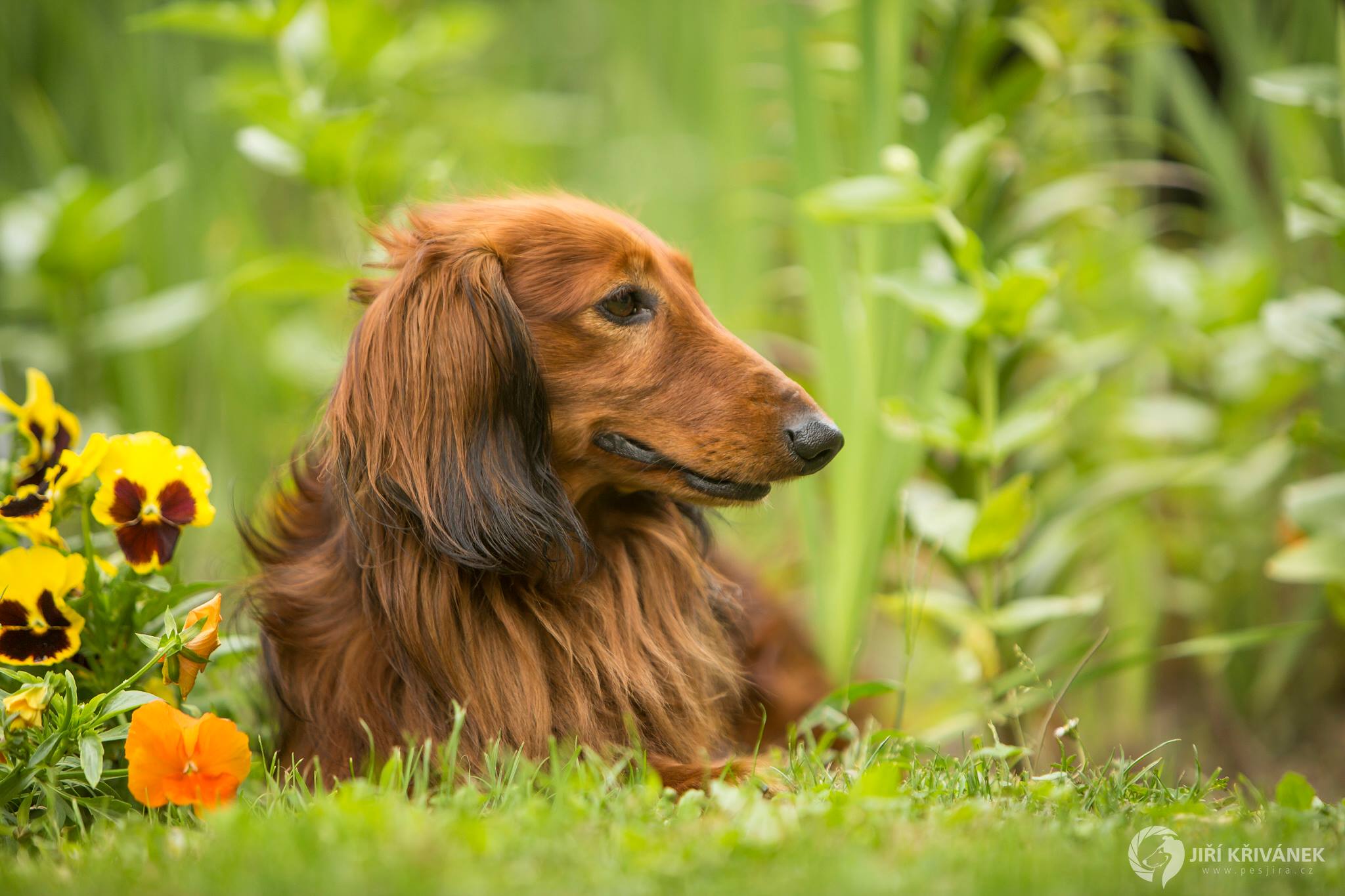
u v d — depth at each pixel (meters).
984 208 6.13
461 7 9.40
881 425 5.89
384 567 3.89
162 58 8.54
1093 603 5.39
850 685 4.64
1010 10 6.09
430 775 3.83
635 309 4.05
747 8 8.03
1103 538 7.12
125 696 3.44
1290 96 5.61
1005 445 5.41
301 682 4.05
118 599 3.87
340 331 6.59
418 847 2.61
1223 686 7.39
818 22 6.47
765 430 3.95
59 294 7.94
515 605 3.97
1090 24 7.47
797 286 8.14
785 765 4.07
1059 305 6.93
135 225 8.27
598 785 3.28
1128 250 7.62
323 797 3.20
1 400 4.16
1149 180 7.86
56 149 8.23
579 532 3.95
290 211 9.58
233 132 8.67
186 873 2.61
